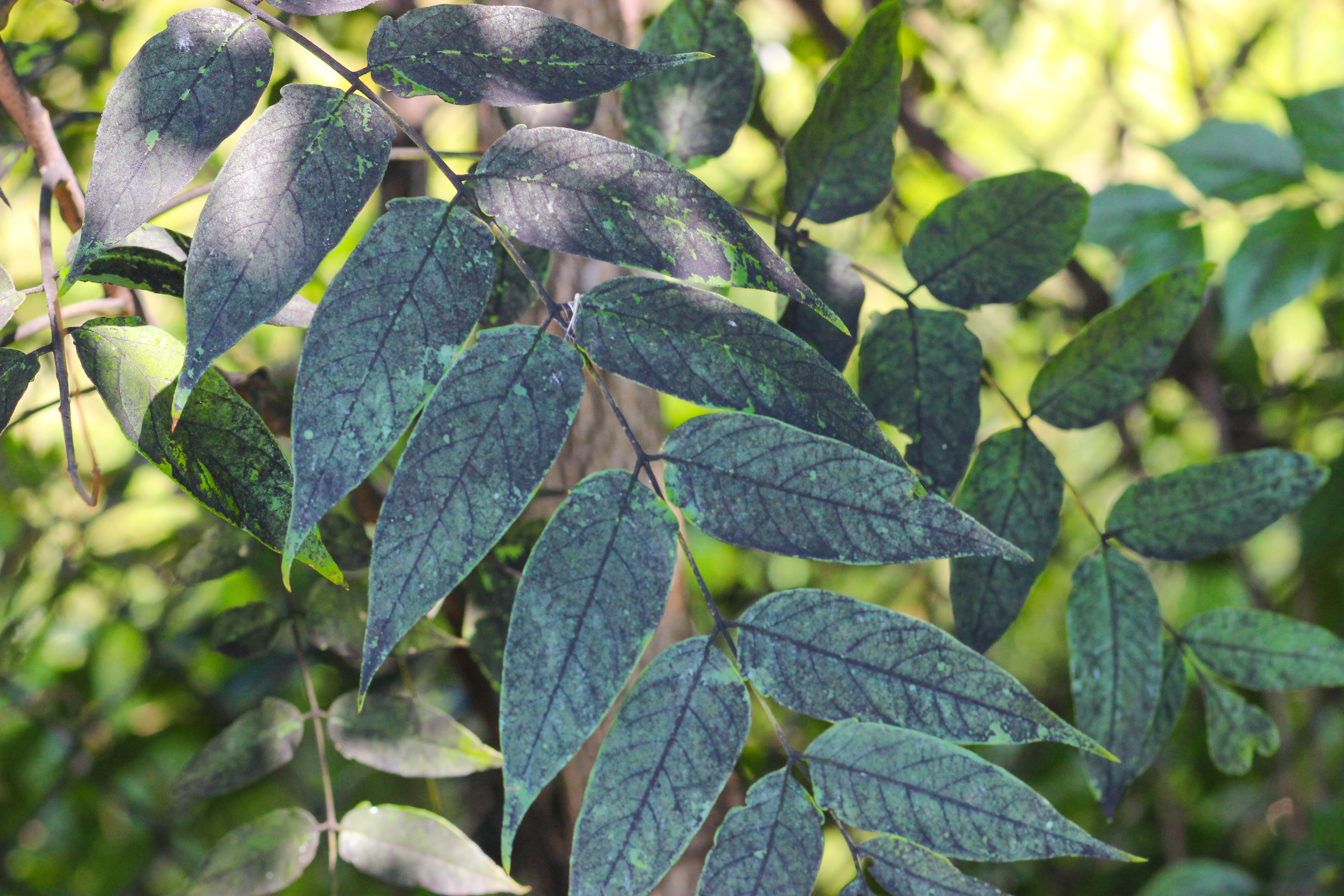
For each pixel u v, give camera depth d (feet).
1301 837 5.07
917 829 2.17
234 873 2.70
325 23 4.35
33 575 4.53
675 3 2.69
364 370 2.08
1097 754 2.30
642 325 2.19
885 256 5.52
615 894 2.12
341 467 2.06
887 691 2.18
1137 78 6.61
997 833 2.16
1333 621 5.27
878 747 2.18
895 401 2.59
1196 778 6.08
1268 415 5.49
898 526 2.16
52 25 3.88
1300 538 4.43
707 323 2.20
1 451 4.40
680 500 2.17
